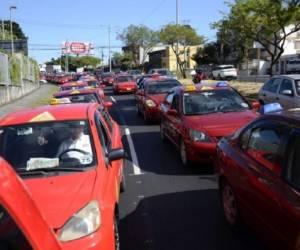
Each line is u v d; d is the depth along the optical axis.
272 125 5.00
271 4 23.38
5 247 2.37
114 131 7.57
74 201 4.25
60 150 5.31
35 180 4.75
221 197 6.25
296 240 3.93
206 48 78.12
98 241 3.98
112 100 30.20
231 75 49.31
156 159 10.41
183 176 8.74
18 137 5.56
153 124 16.80
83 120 5.76
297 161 4.29
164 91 17.61
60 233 3.94
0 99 27.95
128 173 9.23
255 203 4.86
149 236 5.83
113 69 124.44
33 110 6.27
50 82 83.75
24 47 56.41
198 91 10.48
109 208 4.43
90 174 4.86
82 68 144.12
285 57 54.75
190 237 5.75
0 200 2.25
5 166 2.38
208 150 8.69
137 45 94.75
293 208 3.98
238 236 5.71
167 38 62.69
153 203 7.16
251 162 5.18
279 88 14.66
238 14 25.11
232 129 8.75
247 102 10.32
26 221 2.35
